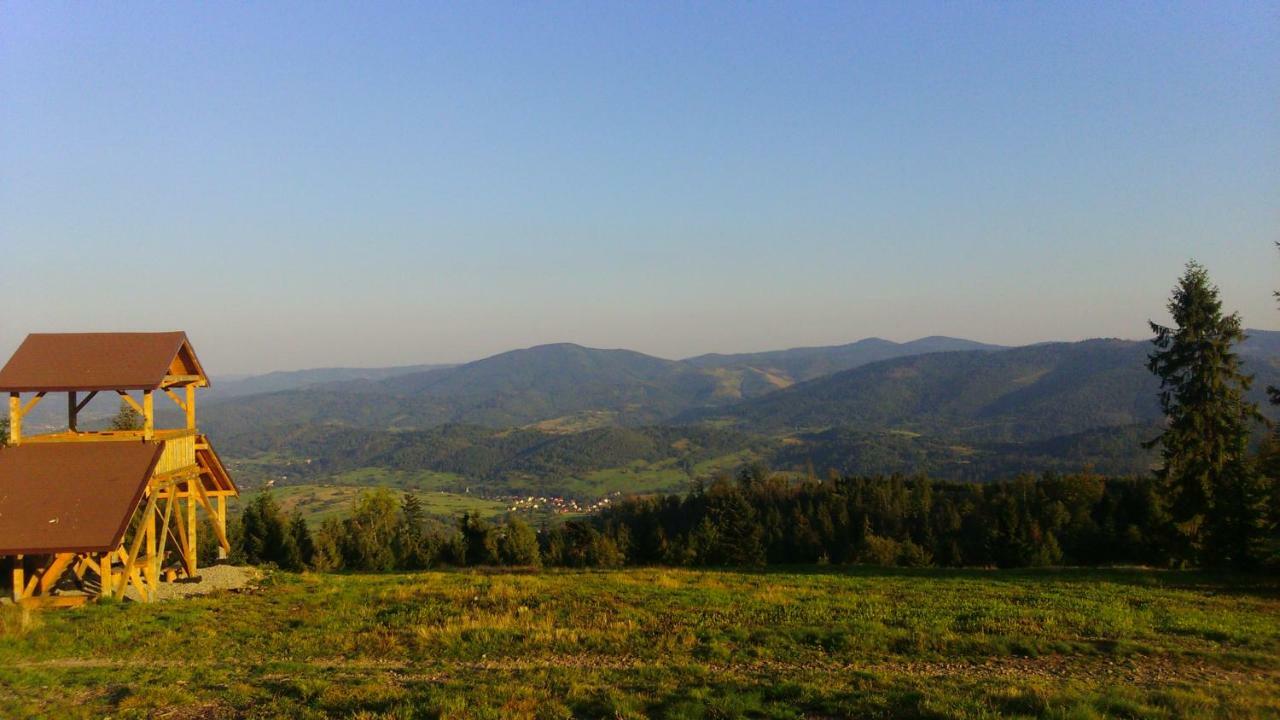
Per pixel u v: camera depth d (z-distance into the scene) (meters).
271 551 43.09
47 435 21.00
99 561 20.47
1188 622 17.05
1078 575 27.27
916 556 50.94
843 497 78.62
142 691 11.73
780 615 17.30
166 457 21.52
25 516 18.36
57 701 11.60
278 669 13.14
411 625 16.42
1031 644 14.68
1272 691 11.93
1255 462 29.98
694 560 52.62
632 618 16.95
